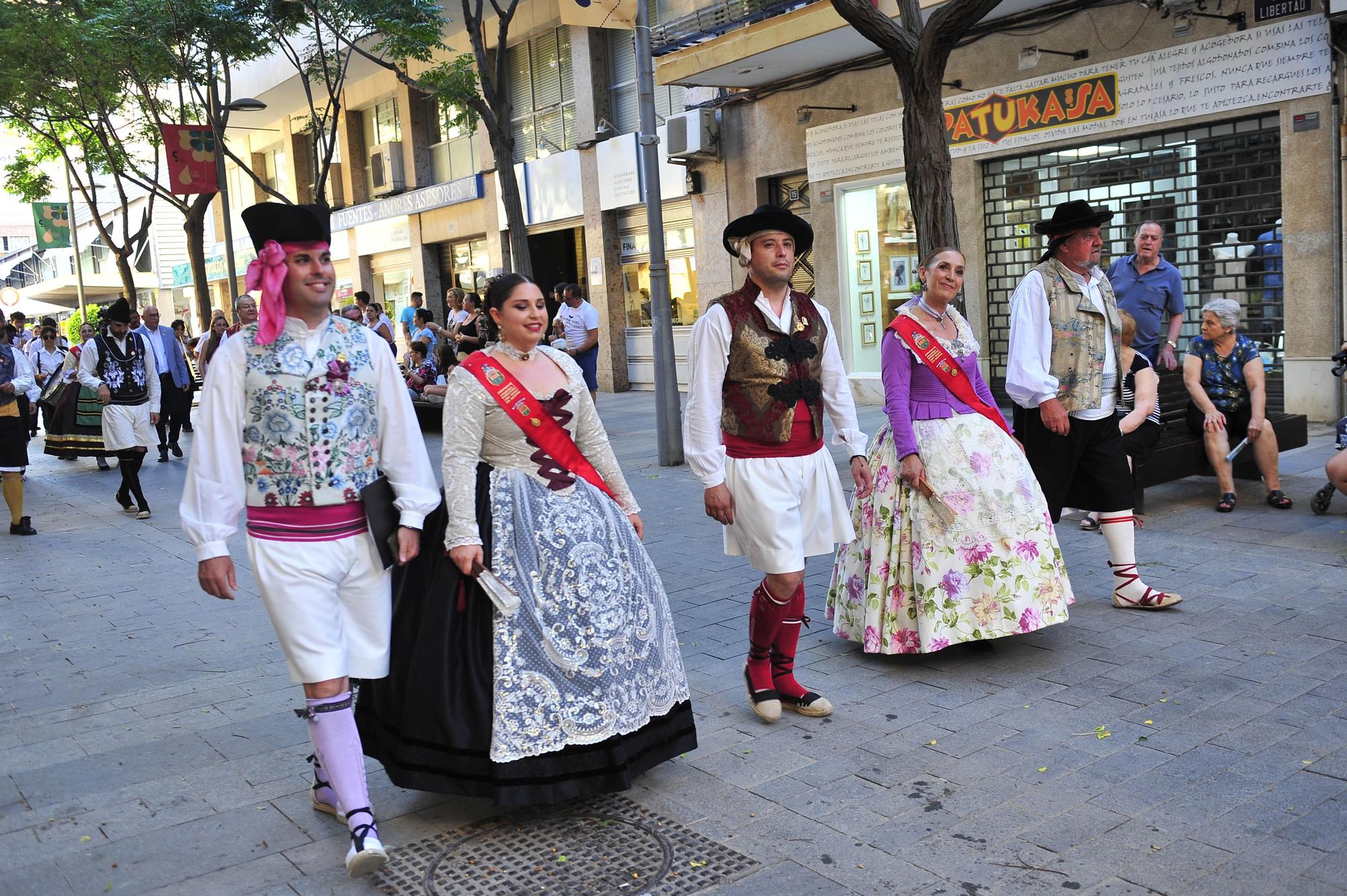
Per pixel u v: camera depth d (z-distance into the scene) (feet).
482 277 70.74
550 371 11.63
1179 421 25.05
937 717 13.51
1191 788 11.18
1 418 29.14
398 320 80.43
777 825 10.93
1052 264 16.97
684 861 10.30
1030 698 13.92
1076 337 16.69
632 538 11.82
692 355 13.12
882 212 44.06
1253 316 33.37
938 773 11.88
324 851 10.90
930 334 15.21
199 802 12.16
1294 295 31.78
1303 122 30.81
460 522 10.84
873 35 24.30
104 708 15.44
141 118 76.69
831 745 12.83
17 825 11.76
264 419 9.94
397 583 11.19
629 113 57.57
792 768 12.24
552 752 10.73
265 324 9.91
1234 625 16.10
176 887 10.28
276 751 13.57
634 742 11.21
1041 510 15.29
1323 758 11.68
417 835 11.12
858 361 46.26
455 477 10.98
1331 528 21.03
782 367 12.88
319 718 10.27
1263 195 32.65
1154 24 33.81
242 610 20.54
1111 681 14.28
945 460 14.99
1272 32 31.09
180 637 18.90
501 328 11.51
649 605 11.69
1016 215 39.60
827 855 10.28
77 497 36.60
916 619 15.10
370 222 79.87
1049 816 10.77
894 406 14.92
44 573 24.88
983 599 14.90
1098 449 17.04
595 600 11.02
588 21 32.91
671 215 55.06
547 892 9.87
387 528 10.45
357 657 10.50
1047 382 16.56
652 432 41.93
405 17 49.83
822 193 45.65
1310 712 12.87
